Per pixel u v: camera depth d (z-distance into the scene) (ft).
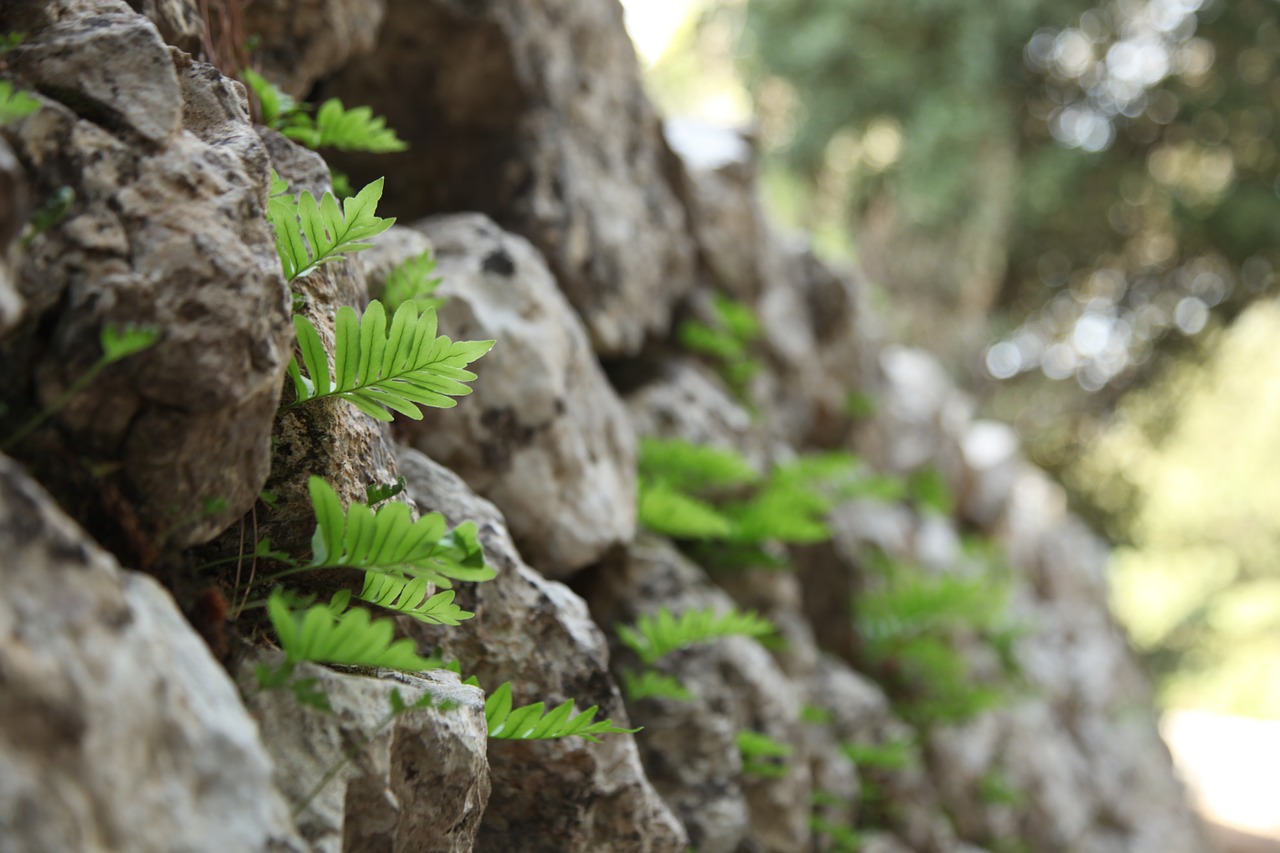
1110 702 27.02
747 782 8.61
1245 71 33.83
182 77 3.78
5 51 3.25
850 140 31.55
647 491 8.66
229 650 3.48
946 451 21.45
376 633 3.26
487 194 9.05
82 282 2.96
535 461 7.22
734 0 33.12
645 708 7.72
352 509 3.36
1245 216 34.35
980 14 29.66
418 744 3.80
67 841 2.37
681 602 8.18
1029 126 34.94
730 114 35.76
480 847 5.51
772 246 15.38
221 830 2.70
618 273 10.11
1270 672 63.72
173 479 3.18
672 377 10.91
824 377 16.76
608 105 10.70
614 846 5.75
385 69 8.51
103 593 2.64
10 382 2.90
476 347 3.74
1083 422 39.83
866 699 12.21
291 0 6.82
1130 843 24.50
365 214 3.79
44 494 2.62
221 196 3.28
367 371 3.78
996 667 19.16
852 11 29.76
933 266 30.63
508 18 8.63
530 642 5.62
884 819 12.75
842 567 13.44
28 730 2.37
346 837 3.49
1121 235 36.65
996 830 16.87
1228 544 54.34
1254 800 49.06
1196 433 50.65
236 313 3.14
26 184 3.01
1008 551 23.95
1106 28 33.12
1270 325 46.19
